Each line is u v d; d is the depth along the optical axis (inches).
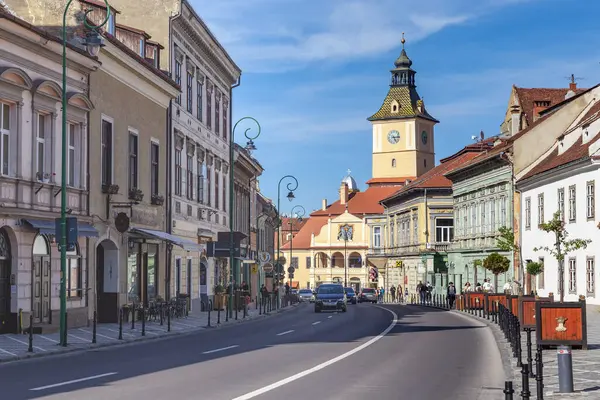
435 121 6314.0
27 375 729.0
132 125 1668.3
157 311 1691.7
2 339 1133.1
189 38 2074.3
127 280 1627.7
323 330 1423.5
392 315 2091.5
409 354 951.0
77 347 1028.5
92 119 1470.2
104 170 1542.8
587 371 753.0
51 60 1331.2
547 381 693.9
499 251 2655.0
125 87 1632.6
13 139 1229.7
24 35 1230.9
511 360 878.4
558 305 941.2
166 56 1897.1
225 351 982.4
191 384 658.8
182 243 1712.6
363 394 614.9
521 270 2396.7
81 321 1432.1
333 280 6117.1
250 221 3257.9
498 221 2662.4
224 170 2551.7
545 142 2443.4
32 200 1263.5
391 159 6190.9
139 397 582.6
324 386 655.8
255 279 3435.0
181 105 2006.6
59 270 1355.8
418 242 3816.4
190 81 2105.1
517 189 2427.4
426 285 3503.9
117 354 956.6
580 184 1956.2
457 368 807.1
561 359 622.8
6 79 1193.4
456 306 2443.4
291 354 938.1
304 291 4623.5
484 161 2696.9
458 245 3154.5
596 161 1841.8
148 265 1760.6
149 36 1811.0
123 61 1583.4
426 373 761.0
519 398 596.1
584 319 938.1
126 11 1907.0
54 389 625.3
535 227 2290.8
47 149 1326.3
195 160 2159.2
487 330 1419.8
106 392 608.4
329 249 6117.1
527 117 2758.4
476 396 615.5
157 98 1822.1
